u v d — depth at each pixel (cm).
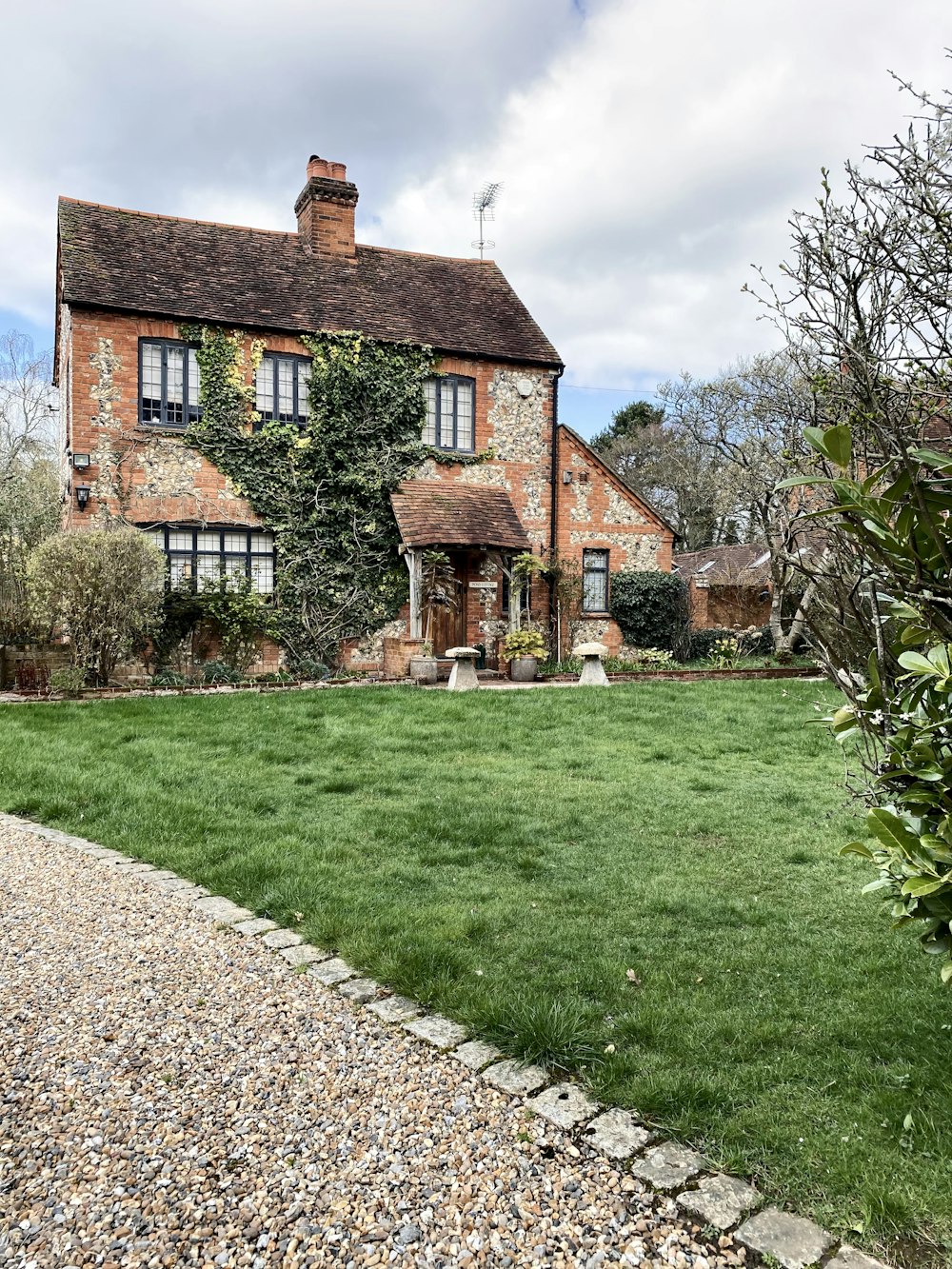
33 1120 244
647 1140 232
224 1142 233
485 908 414
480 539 1516
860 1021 298
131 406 1402
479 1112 246
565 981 331
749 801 635
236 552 1495
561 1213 204
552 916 407
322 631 1532
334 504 1553
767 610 2381
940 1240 192
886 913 412
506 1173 219
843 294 235
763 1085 258
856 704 230
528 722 981
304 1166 222
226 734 890
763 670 1531
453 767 752
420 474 1648
